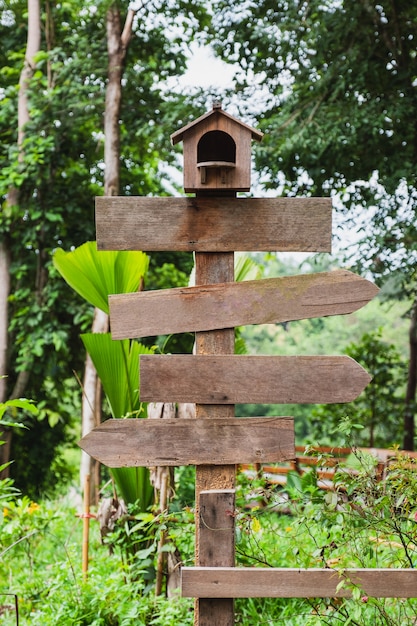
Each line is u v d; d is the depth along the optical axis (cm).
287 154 983
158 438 379
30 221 1189
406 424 1192
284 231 385
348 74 1002
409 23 1033
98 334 579
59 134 1190
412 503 376
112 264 573
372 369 1219
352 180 1047
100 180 1281
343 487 401
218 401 380
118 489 587
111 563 555
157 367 380
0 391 1144
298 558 404
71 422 1300
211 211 385
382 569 358
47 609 502
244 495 488
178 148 1155
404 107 961
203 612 366
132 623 487
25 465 1220
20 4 1288
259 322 383
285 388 381
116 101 1145
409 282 1040
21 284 1230
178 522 516
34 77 1148
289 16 1033
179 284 1211
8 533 548
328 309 384
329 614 399
